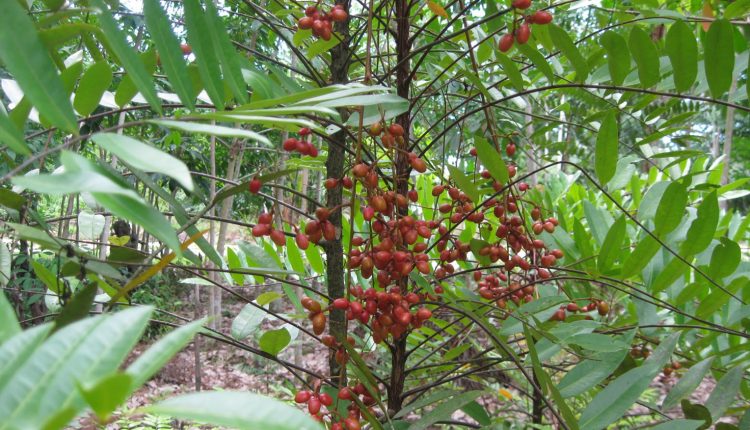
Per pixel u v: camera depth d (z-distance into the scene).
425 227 1.14
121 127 0.52
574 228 1.80
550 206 2.19
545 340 1.44
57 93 0.51
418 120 2.59
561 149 2.20
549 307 1.33
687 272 1.73
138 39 2.90
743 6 1.33
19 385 0.37
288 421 0.36
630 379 1.16
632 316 1.85
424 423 1.14
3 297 0.46
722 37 0.97
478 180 1.60
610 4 2.30
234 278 1.69
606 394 1.15
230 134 0.52
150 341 4.91
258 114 0.62
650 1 1.59
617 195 2.32
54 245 0.79
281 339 1.19
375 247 1.12
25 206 0.91
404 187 1.37
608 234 1.35
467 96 1.71
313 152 1.01
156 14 0.68
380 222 1.16
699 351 1.74
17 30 0.50
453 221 1.43
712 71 1.01
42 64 0.51
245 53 1.60
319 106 0.65
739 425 1.24
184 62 0.70
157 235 0.47
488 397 3.17
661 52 1.45
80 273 0.82
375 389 1.21
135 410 0.36
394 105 1.06
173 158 0.47
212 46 0.76
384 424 1.31
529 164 3.56
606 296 2.42
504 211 1.37
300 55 1.36
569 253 1.86
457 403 1.18
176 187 3.51
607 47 1.09
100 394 0.28
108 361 0.39
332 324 1.15
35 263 1.03
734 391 1.30
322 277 1.71
